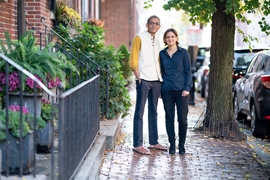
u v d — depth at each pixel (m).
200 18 11.09
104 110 10.37
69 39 11.04
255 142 9.98
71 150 5.18
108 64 10.50
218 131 10.13
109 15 29.70
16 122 5.44
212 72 10.54
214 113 10.39
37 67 6.20
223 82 10.39
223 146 9.19
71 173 5.21
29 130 5.55
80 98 5.80
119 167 7.38
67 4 13.02
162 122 12.29
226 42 10.45
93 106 7.27
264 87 10.08
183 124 8.28
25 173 5.53
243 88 12.02
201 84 20.72
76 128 5.51
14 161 5.49
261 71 10.80
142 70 8.16
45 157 6.56
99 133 8.37
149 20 8.11
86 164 6.14
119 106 10.34
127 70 20.05
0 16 8.33
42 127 5.82
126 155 8.12
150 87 8.26
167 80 8.19
